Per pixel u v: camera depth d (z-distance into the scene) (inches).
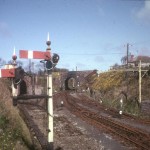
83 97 1983.3
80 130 792.3
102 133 740.7
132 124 872.9
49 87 345.1
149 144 588.7
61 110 1290.6
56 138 677.9
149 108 1078.4
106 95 1681.8
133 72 1541.6
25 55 323.6
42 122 862.5
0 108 545.0
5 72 319.9
